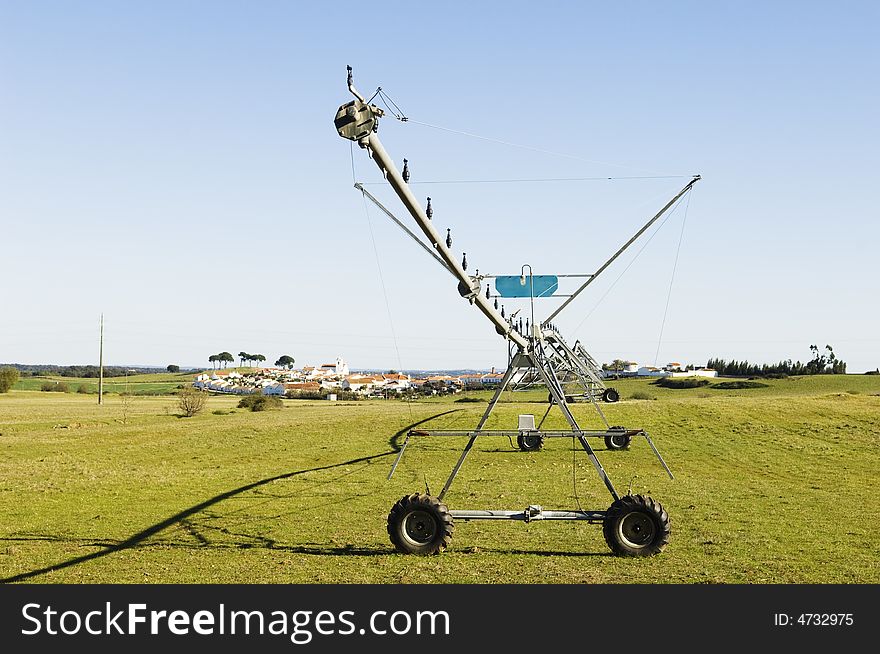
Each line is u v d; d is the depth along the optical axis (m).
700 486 22.02
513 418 40.56
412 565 12.50
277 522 16.97
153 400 101.62
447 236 11.16
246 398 68.62
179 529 16.25
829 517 16.84
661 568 12.12
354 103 8.09
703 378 110.56
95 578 12.21
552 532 15.24
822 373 118.19
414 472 25.72
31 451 33.84
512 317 14.94
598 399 43.03
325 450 33.31
